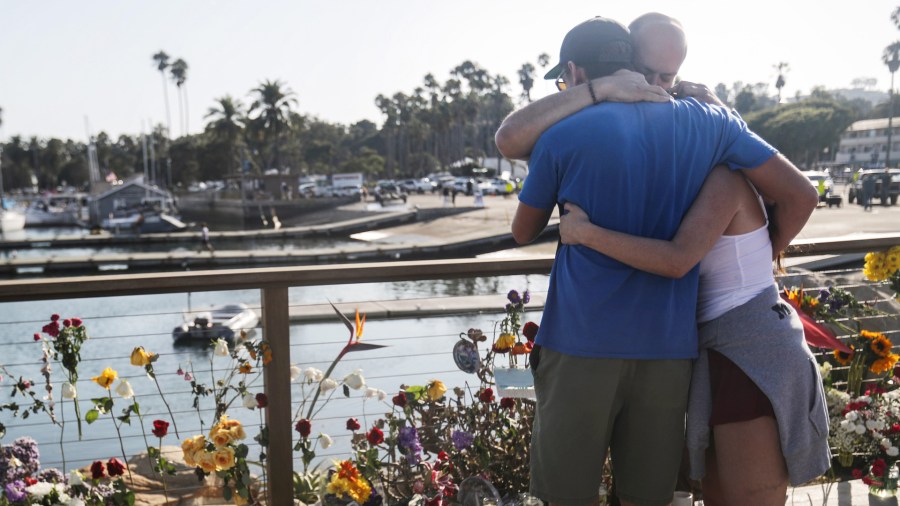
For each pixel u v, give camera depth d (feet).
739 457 6.15
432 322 51.31
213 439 8.71
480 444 9.68
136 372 50.52
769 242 6.35
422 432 9.93
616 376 5.91
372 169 424.05
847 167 292.20
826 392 10.07
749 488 6.17
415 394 9.86
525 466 10.02
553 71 6.59
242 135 322.34
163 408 30.22
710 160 5.92
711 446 6.50
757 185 6.07
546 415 6.22
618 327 5.83
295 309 63.93
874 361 10.16
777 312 6.24
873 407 9.87
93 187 304.30
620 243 5.64
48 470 8.91
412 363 40.16
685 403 6.18
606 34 6.09
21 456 8.73
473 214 175.11
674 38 6.17
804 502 9.71
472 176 326.65
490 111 423.23
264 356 8.79
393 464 9.57
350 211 227.61
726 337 6.20
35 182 489.26
